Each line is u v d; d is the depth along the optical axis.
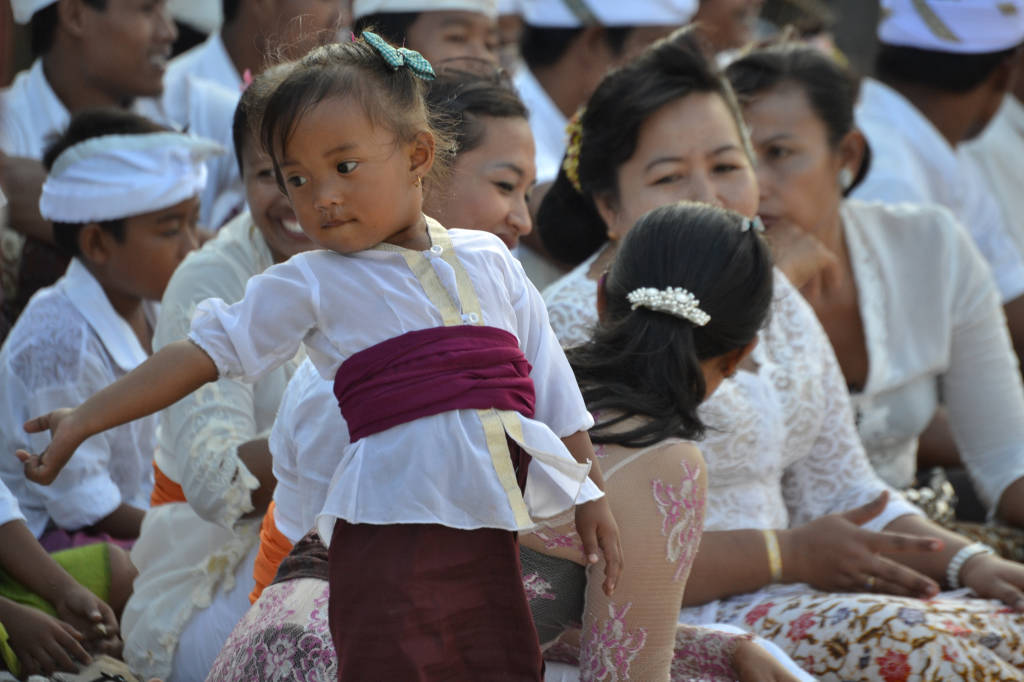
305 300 6.48
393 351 6.36
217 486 9.32
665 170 10.84
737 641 8.55
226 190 16.03
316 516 7.10
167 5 17.59
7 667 9.33
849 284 13.42
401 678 6.25
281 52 8.69
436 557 6.38
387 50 6.53
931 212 13.77
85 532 11.57
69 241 12.11
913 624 9.16
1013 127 20.89
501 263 6.86
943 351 13.41
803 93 12.95
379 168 6.37
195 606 9.58
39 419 6.27
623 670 7.76
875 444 13.48
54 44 15.48
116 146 11.96
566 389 7.00
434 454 6.28
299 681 7.48
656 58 11.01
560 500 6.66
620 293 8.51
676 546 7.80
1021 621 9.80
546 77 17.98
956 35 17.19
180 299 10.18
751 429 10.23
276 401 10.22
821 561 10.00
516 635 6.53
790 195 12.93
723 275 8.24
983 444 13.56
